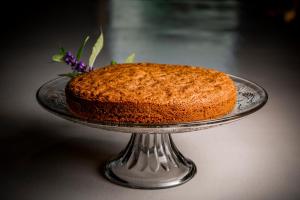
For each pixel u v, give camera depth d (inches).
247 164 51.0
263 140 57.4
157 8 150.1
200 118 43.8
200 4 158.2
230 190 45.5
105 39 108.4
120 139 57.1
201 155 53.1
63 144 55.5
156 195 44.5
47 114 65.2
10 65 88.8
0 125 61.1
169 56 95.8
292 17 133.1
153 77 47.6
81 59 93.2
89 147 54.7
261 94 48.7
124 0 163.6
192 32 118.0
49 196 44.1
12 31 116.6
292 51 101.7
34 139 56.9
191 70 50.4
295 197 44.3
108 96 43.2
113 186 46.1
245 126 61.7
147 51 99.0
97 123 40.9
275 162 51.6
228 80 48.7
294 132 60.1
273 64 91.8
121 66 51.7
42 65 89.2
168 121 43.1
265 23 128.4
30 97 71.9
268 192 45.1
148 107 42.6
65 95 48.5
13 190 45.1
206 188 45.9
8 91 74.4
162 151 49.8
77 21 128.3
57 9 145.4
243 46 105.2
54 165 50.3
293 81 81.7
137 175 47.3
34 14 137.4
